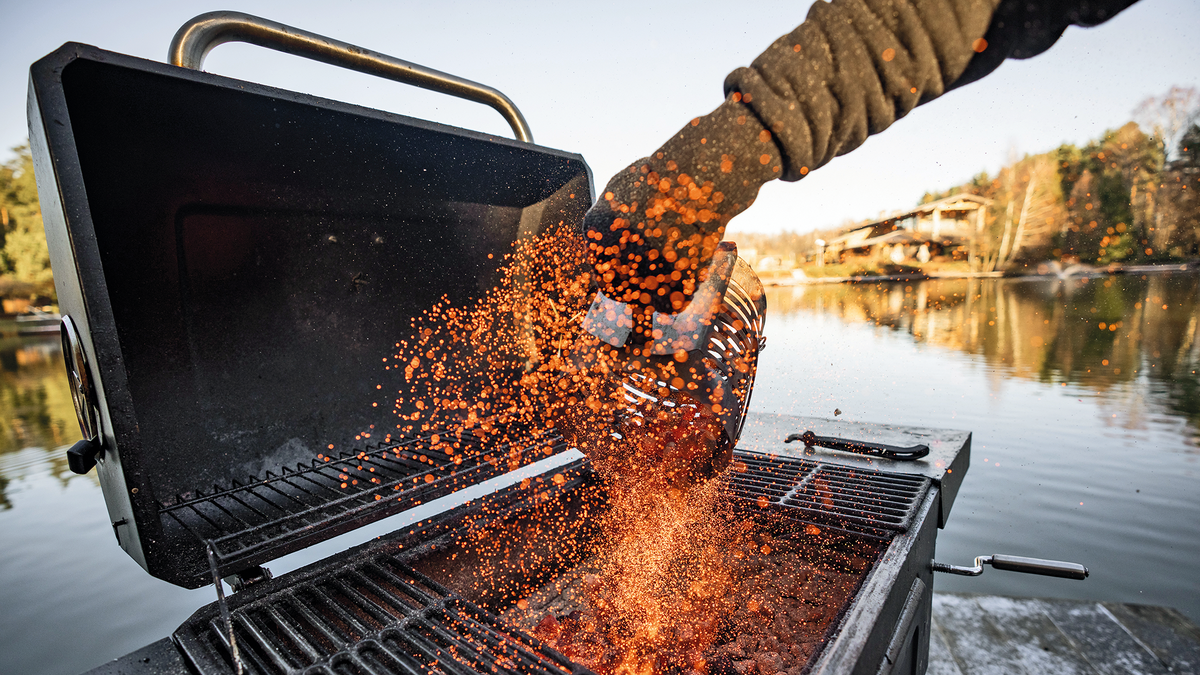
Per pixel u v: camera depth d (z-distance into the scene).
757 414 2.31
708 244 0.67
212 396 1.23
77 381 0.91
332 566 1.05
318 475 1.38
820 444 1.74
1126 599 3.26
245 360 1.29
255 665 0.79
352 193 1.40
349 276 1.46
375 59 1.29
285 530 1.08
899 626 0.97
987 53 0.64
